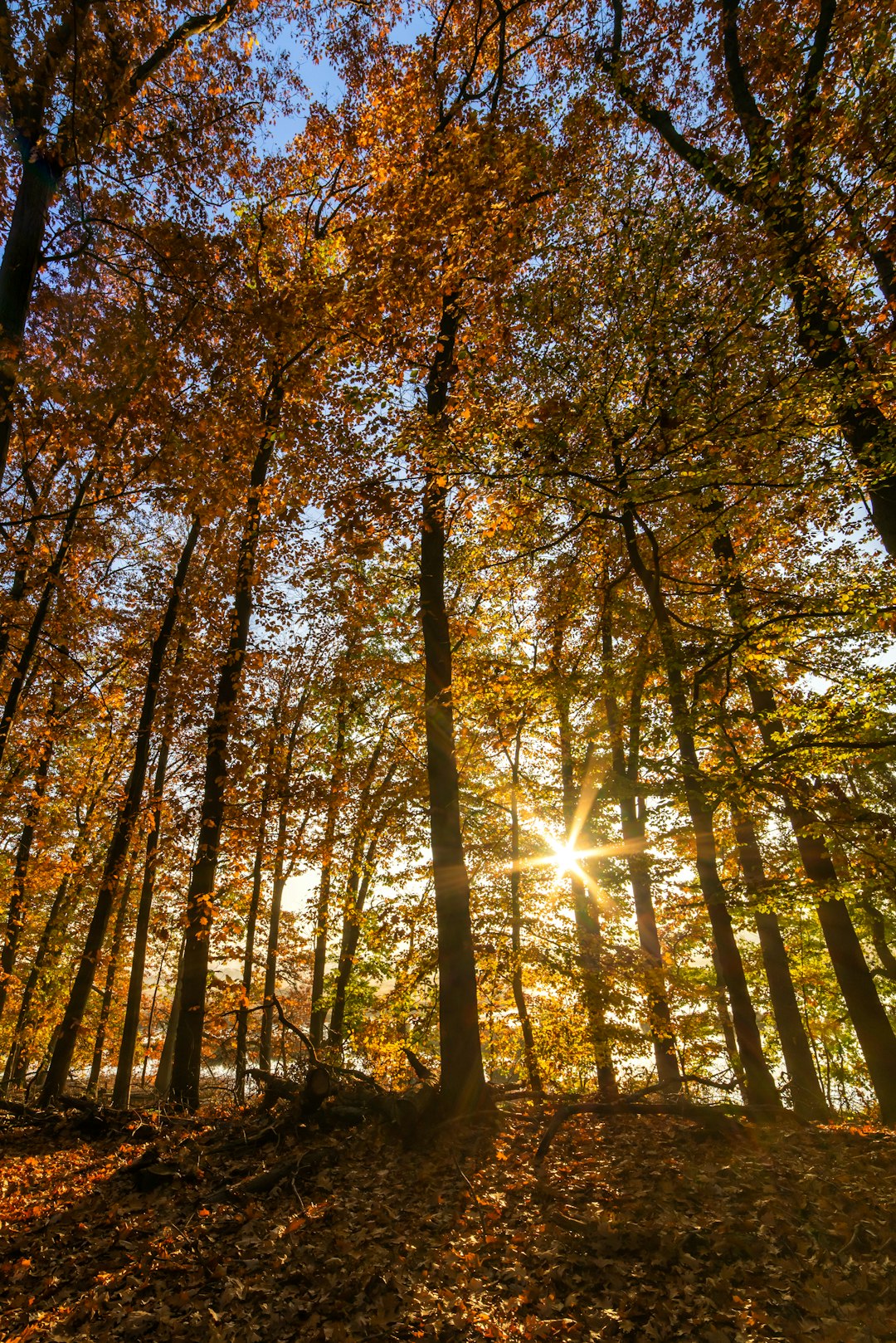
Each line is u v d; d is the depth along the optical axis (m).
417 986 12.55
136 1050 24.50
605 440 8.41
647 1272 4.68
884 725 9.01
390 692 14.73
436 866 9.18
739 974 9.02
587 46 11.94
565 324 8.98
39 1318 4.72
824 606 9.05
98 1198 6.70
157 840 15.72
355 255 9.77
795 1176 5.93
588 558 12.58
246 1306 4.69
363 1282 4.82
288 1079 9.45
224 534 14.57
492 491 10.30
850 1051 18.91
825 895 9.31
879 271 9.67
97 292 7.73
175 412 7.57
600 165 9.59
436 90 11.02
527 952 11.46
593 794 14.16
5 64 5.97
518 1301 4.51
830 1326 3.98
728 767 9.16
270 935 19.08
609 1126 7.97
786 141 8.09
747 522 11.12
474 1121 7.92
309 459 10.52
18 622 13.13
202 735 14.95
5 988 16.34
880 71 7.72
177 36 7.89
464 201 8.58
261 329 8.02
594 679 10.66
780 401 7.62
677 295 8.47
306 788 13.49
